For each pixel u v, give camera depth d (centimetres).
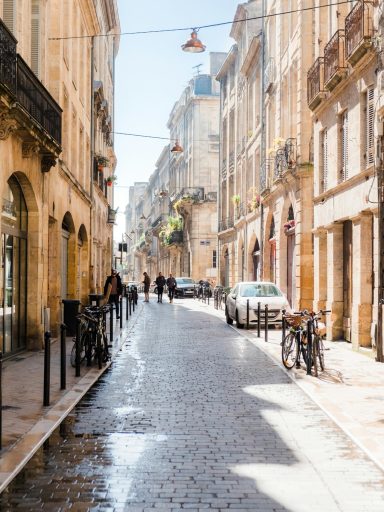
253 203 3459
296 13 2562
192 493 536
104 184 3844
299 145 2439
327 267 1866
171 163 7581
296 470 601
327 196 1875
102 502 513
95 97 3095
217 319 2670
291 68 2664
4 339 1345
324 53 1870
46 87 1655
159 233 7800
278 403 916
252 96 3775
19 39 1388
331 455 652
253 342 1736
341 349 1590
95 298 2317
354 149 1616
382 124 1392
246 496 529
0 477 563
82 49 2586
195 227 5816
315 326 1198
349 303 1742
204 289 4347
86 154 2739
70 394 959
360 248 1544
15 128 1221
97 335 1245
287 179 2567
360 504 512
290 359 1247
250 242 3744
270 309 2181
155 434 733
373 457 634
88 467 604
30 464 612
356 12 1528
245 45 3969
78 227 2380
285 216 2788
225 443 696
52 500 516
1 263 1295
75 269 2288
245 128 3909
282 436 729
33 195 1487
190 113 6222
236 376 1159
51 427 750
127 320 2492
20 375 1143
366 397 952
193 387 1044
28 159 1425
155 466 610
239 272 4147
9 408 855
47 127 1525
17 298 1454
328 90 1798
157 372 1205
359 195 1558
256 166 3600
